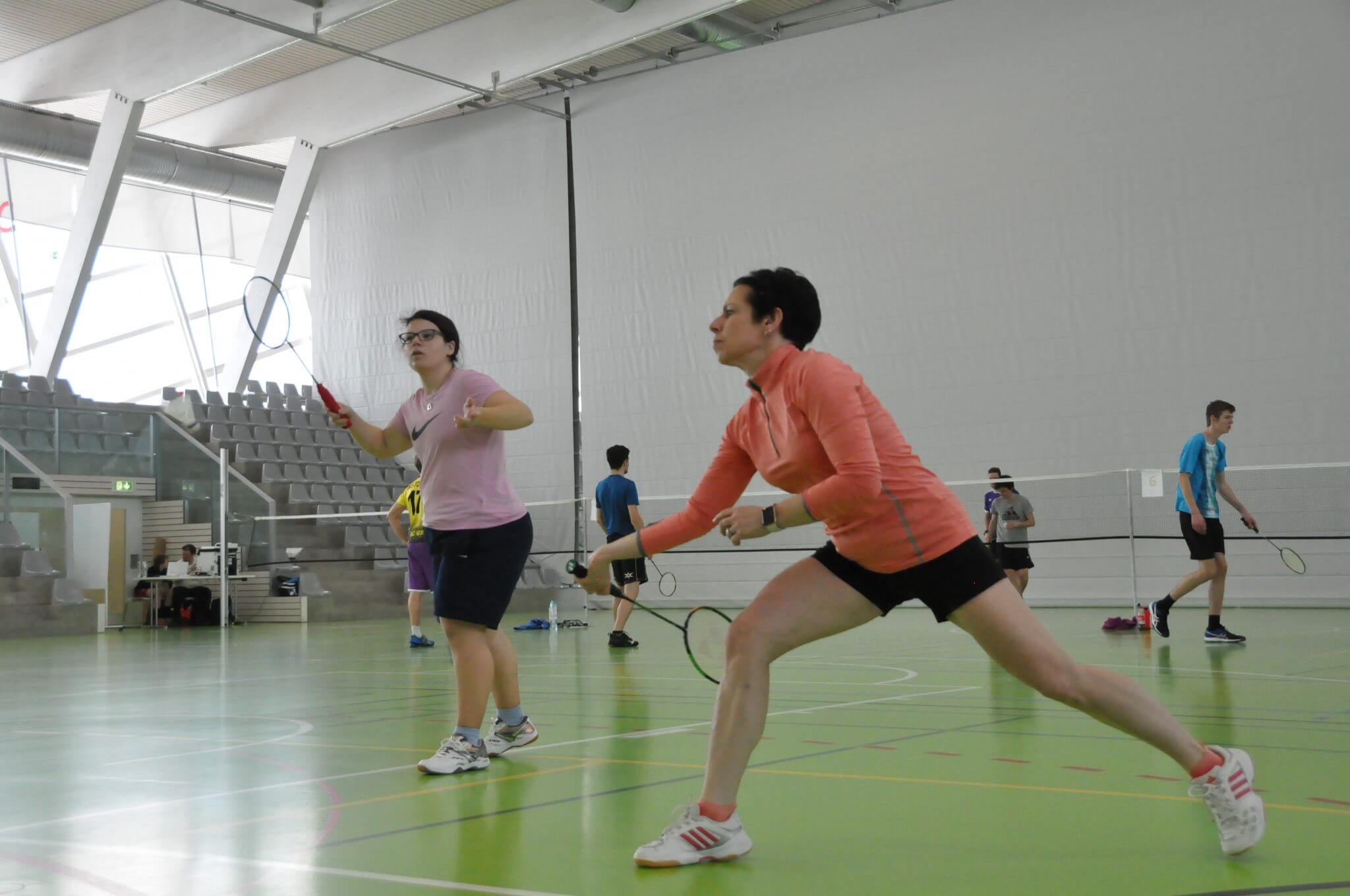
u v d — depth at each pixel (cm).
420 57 1775
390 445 425
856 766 387
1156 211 1505
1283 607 1410
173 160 2064
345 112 1941
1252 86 1459
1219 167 1472
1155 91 1515
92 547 1530
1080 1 1564
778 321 274
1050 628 1138
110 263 2117
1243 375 1445
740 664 271
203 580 1616
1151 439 1494
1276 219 1438
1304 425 1412
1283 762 380
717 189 1808
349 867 262
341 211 2147
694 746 444
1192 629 1069
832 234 1712
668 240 1842
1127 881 241
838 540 270
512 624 1468
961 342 1614
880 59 1694
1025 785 350
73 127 1959
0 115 1872
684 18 1562
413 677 773
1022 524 1202
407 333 415
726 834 264
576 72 1911
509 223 1986
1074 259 1549
